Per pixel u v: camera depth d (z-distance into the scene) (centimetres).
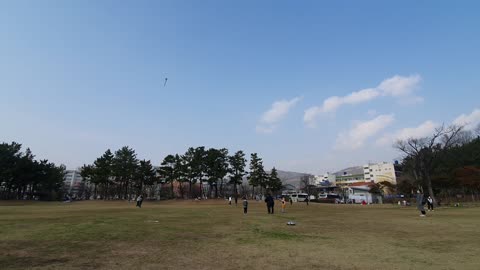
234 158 8456
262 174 8844
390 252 915
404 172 7650
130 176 8319
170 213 2756
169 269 713
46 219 1989
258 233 1353
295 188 13962
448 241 1118
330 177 14675
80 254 871
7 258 813
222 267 733
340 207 4541
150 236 1236
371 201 7969
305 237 1235
